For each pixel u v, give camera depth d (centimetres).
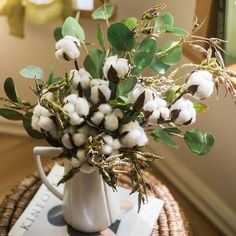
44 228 126
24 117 105
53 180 137
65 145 97
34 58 214
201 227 198
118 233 125
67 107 93
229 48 157
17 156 225
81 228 124
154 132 104
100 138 92
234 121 168
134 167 97
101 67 100
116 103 95
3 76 223
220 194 191
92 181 115
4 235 128
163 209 134
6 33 209
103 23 190
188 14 172
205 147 105
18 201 136
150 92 93
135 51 98
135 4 188
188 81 92
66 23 103
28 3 191
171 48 104
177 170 209
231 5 152
